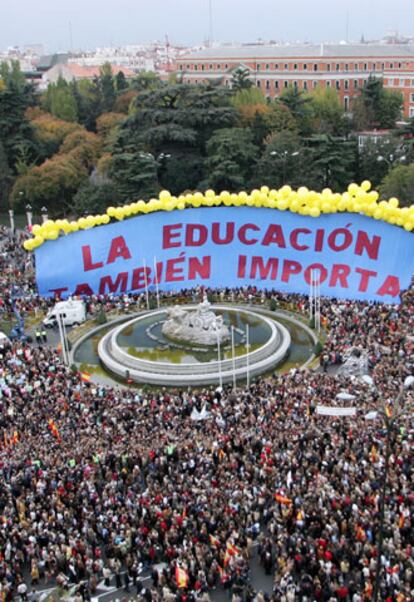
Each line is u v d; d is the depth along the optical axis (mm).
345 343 54062
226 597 29438
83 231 68375
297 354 58531
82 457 37406
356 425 38781
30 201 125500
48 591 30094
